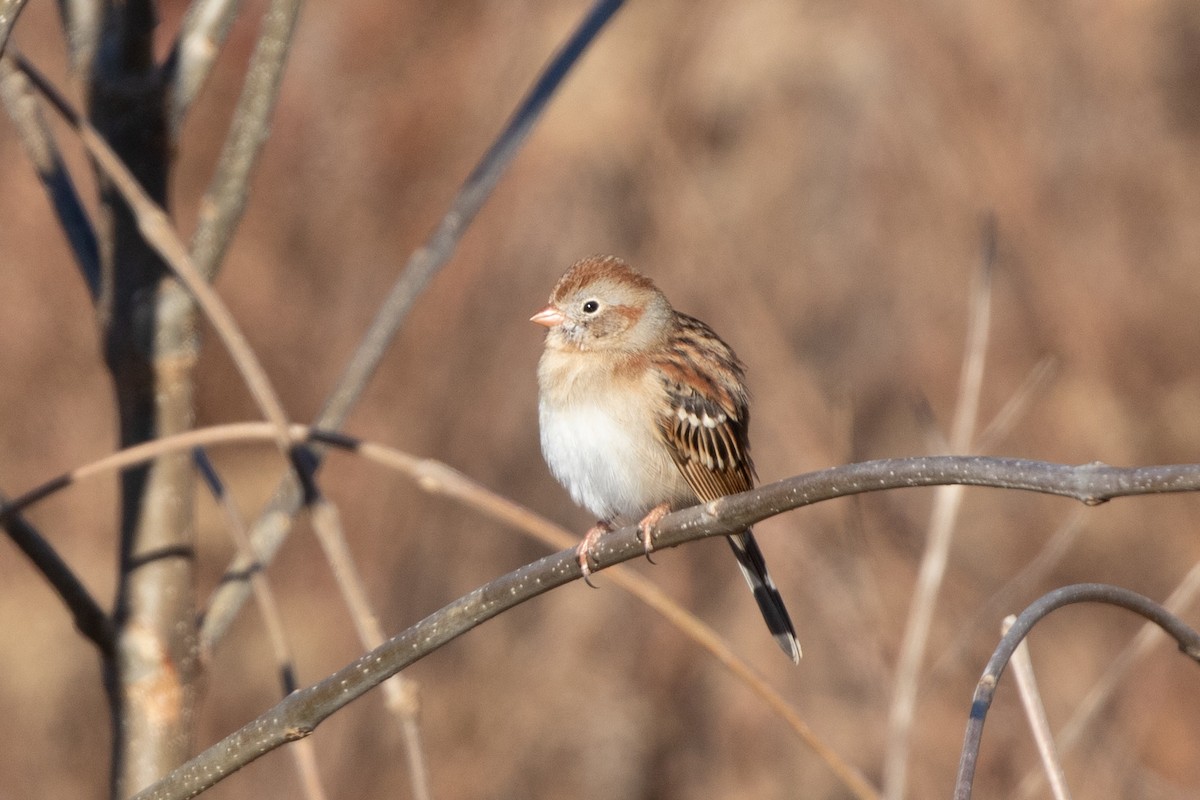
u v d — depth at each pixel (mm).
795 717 4820
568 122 16094
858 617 9711
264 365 16875
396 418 16078
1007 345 14836
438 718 13344
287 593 14945
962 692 10258
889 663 7773
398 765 12992
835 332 15508
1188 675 11578
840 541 10977
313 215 17406
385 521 15172
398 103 17438
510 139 5988
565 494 15109
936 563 6238
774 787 12625
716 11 16609
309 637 14578
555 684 13477
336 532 4590
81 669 14148
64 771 13781
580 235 15883
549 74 6156
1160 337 14766
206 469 5281
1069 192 15648
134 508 5035
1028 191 15445
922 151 15867
